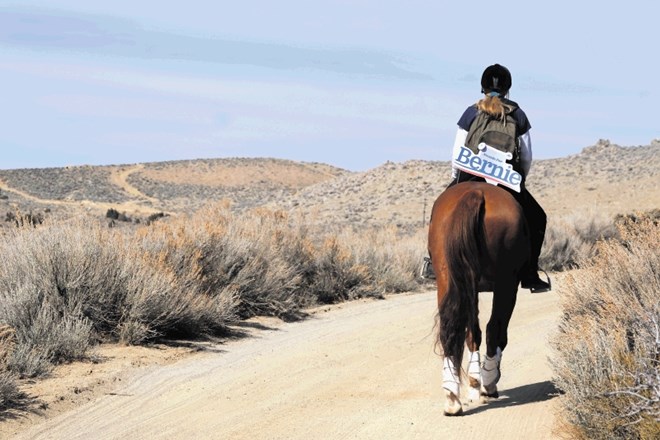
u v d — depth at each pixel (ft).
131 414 31.32
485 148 31.32
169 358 40.34
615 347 26.43
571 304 36.76
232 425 29.78
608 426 23.99
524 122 32.07
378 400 32.78
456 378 28.81
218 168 559.79
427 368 38.52
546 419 28.71
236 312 51.93
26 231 45.21
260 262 55.93
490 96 32.07
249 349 43.45
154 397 33.68
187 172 542.57
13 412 30.58
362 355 41.88
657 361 24.77
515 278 29.04
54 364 37.40
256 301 53.78
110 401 32.99
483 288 29.66
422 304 60.80
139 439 28.37
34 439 28.35
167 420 30.55
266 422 30.07
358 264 65.36
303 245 63.77
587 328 29.27
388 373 37.70
